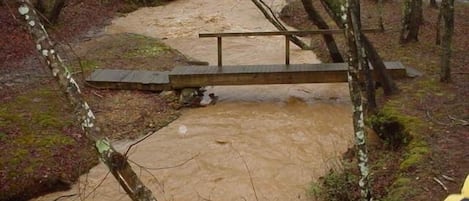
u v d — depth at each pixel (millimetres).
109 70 10336
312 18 10016
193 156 7410
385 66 8875
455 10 15352
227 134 8117
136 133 8156
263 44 13547
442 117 7078
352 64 4527
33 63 11156
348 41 4508
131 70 10570
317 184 6160
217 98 9688
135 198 3504
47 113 8398
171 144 7801
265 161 7215
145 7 18797
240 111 9031
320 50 12523
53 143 7398
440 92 8219
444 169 5582
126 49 12539
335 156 7094
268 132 8156
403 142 6684
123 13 17625
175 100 9273
